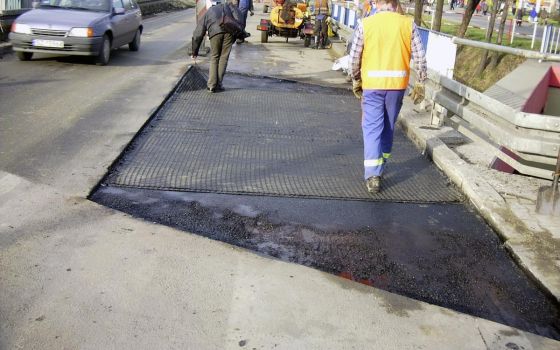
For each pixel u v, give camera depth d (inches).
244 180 234.2
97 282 146.9
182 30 926.4
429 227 200.2
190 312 136.1
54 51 473.7
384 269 169.2
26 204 193.3
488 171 249.0
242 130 314.3
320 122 345.7
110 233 175.9
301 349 124.9
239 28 408.2
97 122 304.5
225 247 171.2
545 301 156.6
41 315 131.6
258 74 522.0
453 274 168.7
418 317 140.7
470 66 734.5
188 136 294.7
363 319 138.0
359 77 231.5
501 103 236.5
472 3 559.5
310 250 178.2
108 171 231.9
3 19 596.7
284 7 799.7
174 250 167.3
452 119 298.2
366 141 226.8
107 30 499.2
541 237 186.4
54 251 162.1
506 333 136.4
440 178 252.2
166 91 397.1
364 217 205.3
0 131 277.7
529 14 1366.9
